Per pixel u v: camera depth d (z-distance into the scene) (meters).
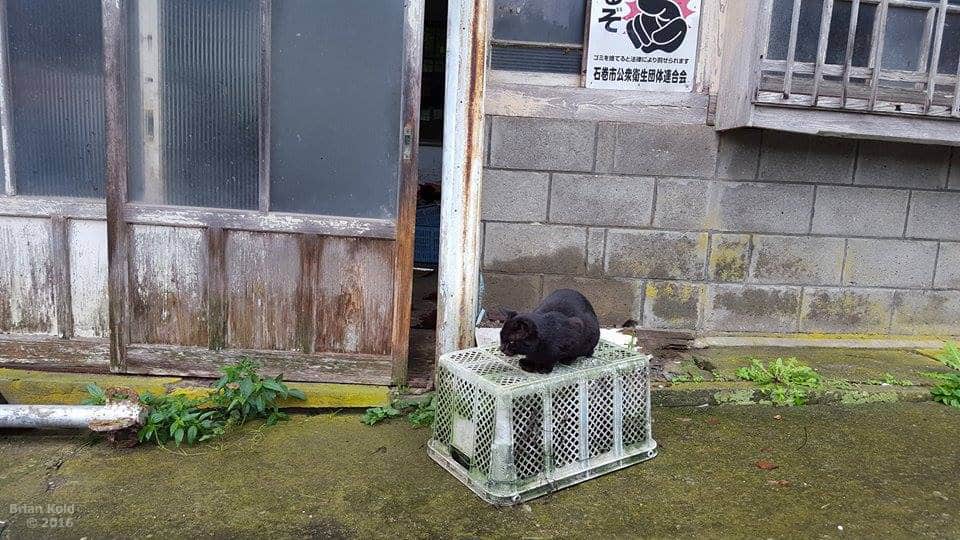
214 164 3.04
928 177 3.99
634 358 2.67
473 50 2.88
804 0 3.45
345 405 3.12
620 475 2.59
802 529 2.23
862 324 4.14
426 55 6.36
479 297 3.83
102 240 3.13
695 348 3.78
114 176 2.97
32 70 2.97
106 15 2.84
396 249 3.09
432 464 2.65
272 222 3.05
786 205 3.93
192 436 2.75
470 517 2.27
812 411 3.21
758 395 3.26
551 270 3.91
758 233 3.95
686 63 3.73
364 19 2.95
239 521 2.22
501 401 2.30
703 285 3.98
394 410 3.06
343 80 3.00
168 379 3.17
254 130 3.01
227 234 3.06
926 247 4.07
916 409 3.24
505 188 3.80
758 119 3.41
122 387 2.92
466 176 2.99
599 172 3.81
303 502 2.35
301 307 3.14
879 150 3.92
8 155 3.02
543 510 2.33
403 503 2.35
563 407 2.46
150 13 2.89
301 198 3.08
